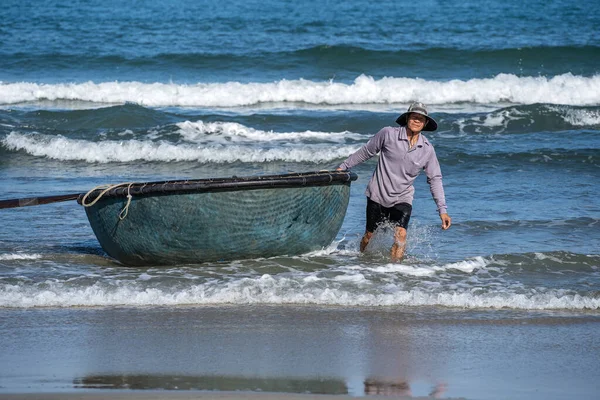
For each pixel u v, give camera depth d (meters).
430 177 22.94
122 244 22.38
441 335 17.36
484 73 69.94
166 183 21.31
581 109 50.94
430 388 14.16
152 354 15.90
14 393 13.53
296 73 69.12
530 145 43.72
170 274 21.84
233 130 47.47
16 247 25.19
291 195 21.86
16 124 48.91
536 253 24.08
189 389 13.88
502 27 92.88
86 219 29.20
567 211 30.19
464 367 15.37
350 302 19.77
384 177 22.97
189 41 81.56
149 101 57.81
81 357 15.70
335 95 59.25
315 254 23.88
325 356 15.88
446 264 23.17
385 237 23.95
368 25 93.25
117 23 93.56
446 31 89.38
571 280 22.03
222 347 16.36
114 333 17.27
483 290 20.67
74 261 23.53
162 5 110.56
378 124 50.12
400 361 15.66
